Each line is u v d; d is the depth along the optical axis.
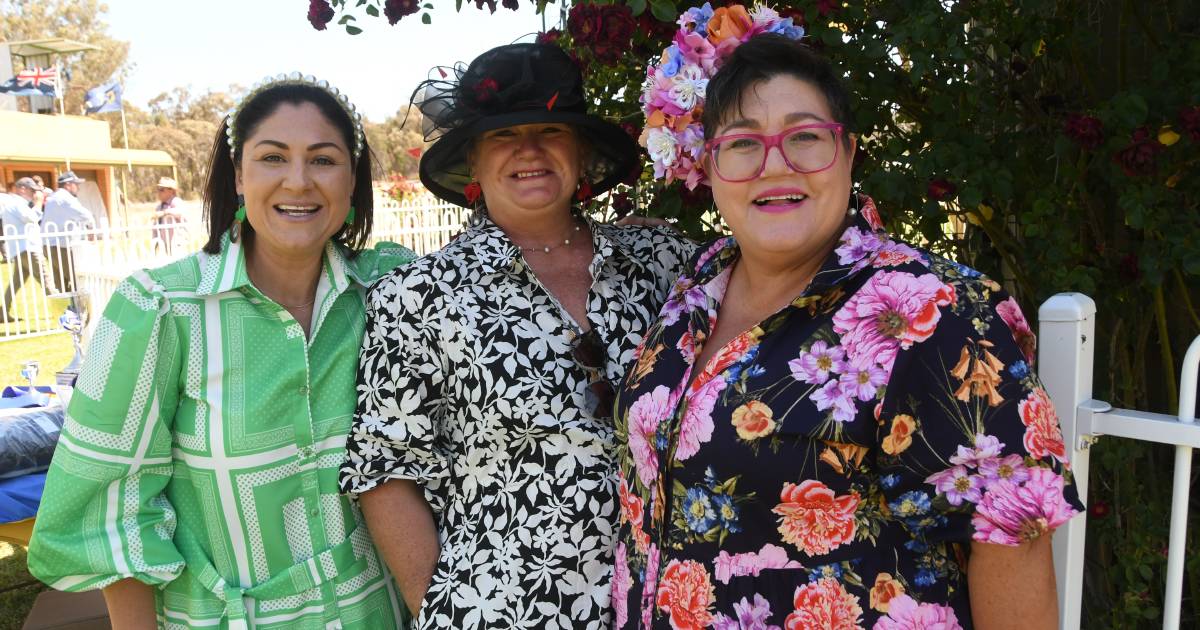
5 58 19.64
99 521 1.58
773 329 1.33
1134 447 2.43
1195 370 1.36
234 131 1.65
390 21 2.41
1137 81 2.34
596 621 1.62
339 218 1.72
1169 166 2.19
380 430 1.68
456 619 1.63
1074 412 1.43
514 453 1.66
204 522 1.67
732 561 1.32
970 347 1.18
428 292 1.69
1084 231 2.49
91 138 20.22
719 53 1.49
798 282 1.42
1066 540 1.44
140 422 1.58
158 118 52.12
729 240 1.63
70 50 22.41
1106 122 2.14
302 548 1.69
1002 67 2.43
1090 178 2.43
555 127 1.80
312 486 1.69
